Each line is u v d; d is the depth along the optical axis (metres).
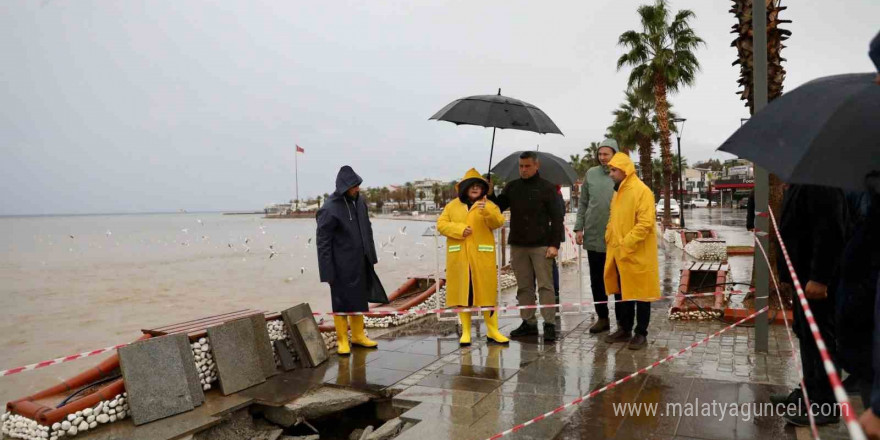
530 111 6.36
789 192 3.84
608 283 6.52
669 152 30.09
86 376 5.05
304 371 5.79
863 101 2.30
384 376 5.54
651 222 5.98
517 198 6.81
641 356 5.93
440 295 9.69
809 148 2.28
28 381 8.16
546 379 5.26
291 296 16.33
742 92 8.37
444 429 4.14
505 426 4.16
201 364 5.14
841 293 2.91
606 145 7.03
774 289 7.47
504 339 6.69
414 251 32.25
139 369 4.59
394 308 8.97
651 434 3.92
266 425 4.99
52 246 52.09
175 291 18.12
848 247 2.88
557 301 8.77
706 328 7.18
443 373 5.57
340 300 6.35
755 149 2.63
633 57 28.86
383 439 4.26
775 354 5.80
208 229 91.12
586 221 7.09
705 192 102.75
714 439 3.81
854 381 3.79
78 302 16.19
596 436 3.93
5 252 43.56
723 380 5.02
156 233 79.62
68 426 4.28
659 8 28.02
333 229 6.29
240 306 14.85
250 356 5.40
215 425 4.67
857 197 3.55
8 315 14.04
